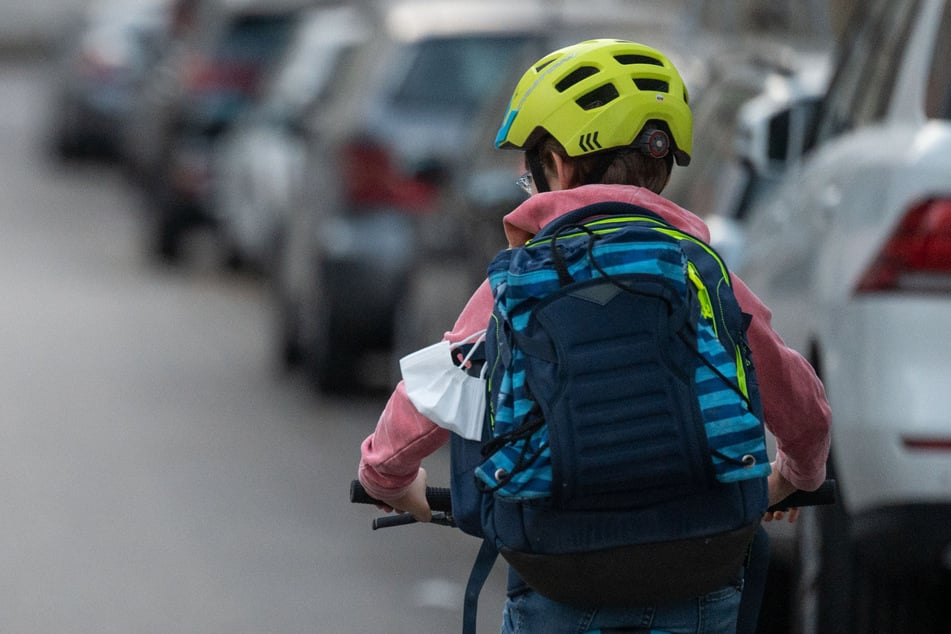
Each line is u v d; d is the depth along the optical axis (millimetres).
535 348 8250
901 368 13477
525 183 9469
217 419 29609
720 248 18453
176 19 54844
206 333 39031
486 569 8891
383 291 29797
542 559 8344
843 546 14039
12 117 100188
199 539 22047
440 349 8633
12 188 71750
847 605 14172
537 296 8383
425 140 30000
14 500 24078
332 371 30828
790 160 16922
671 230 8664
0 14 136625
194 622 18516
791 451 9125
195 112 47781
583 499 8156
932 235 13500
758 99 18969
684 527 8273
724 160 19188
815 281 14750
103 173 77812
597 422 8117
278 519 23062
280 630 18234
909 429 13336
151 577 20297
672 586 8422
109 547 21641
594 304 8281
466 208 24125
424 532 22609
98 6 80750
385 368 33500
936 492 13312
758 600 9328
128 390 32250
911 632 14508
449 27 30828
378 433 8938
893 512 13422
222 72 48000
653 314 8273
